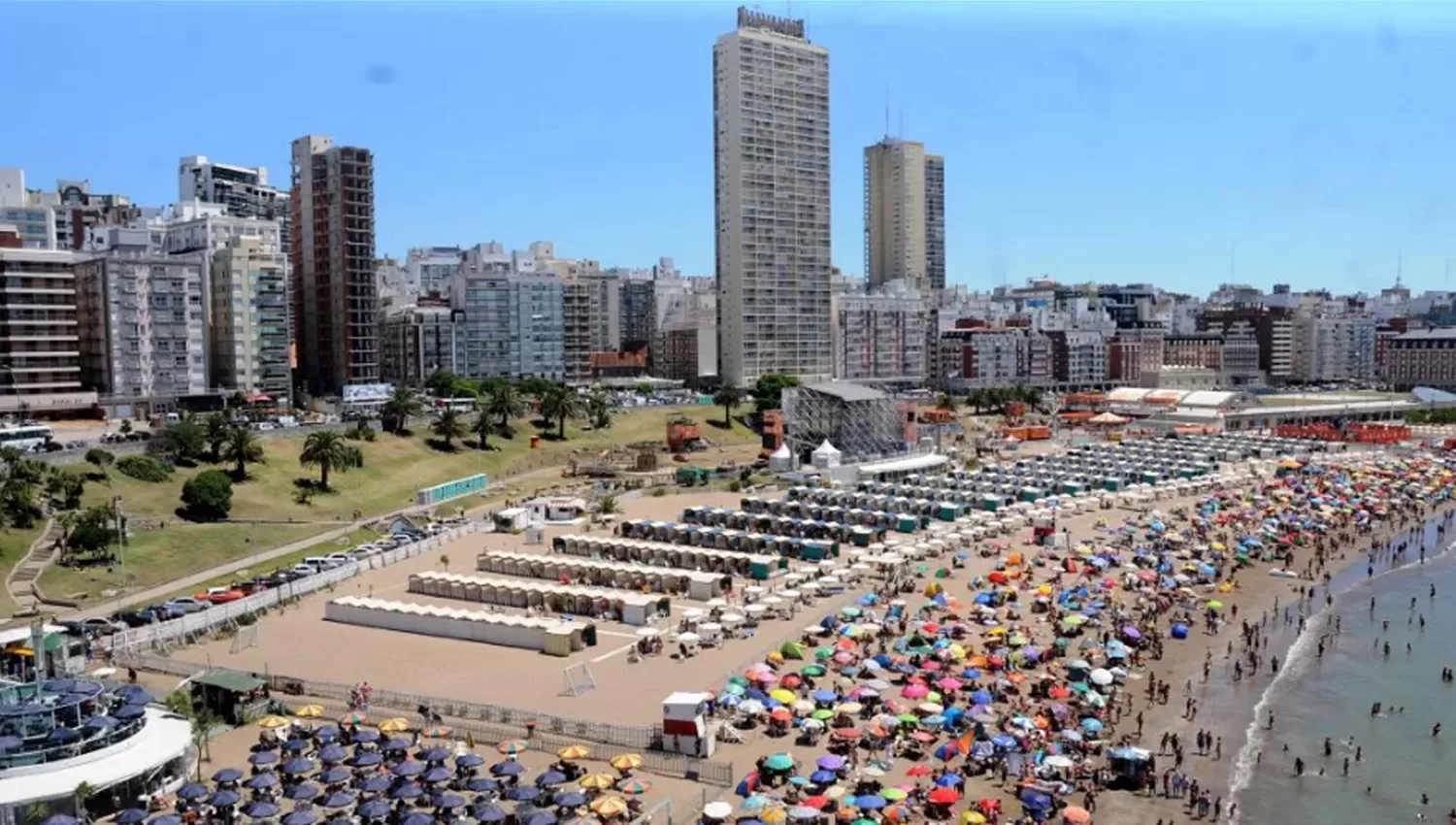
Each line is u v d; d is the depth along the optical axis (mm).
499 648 124938
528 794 80750
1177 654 128250
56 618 131125
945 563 165875
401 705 103375
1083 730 101125
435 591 150125
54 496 171375
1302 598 154500
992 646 122062
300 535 185500
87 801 79688
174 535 170625
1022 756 91875
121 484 187125
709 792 85188
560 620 130875
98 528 153500
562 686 110562
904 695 103312
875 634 124188
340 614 136750
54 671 107250
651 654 121562
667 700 94125
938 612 136625
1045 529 178500
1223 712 110062
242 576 157375
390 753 89000
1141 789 91625
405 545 176000
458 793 83312
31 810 77562
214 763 90625
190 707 97250
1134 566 165625
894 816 80312
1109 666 120250
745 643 125688
